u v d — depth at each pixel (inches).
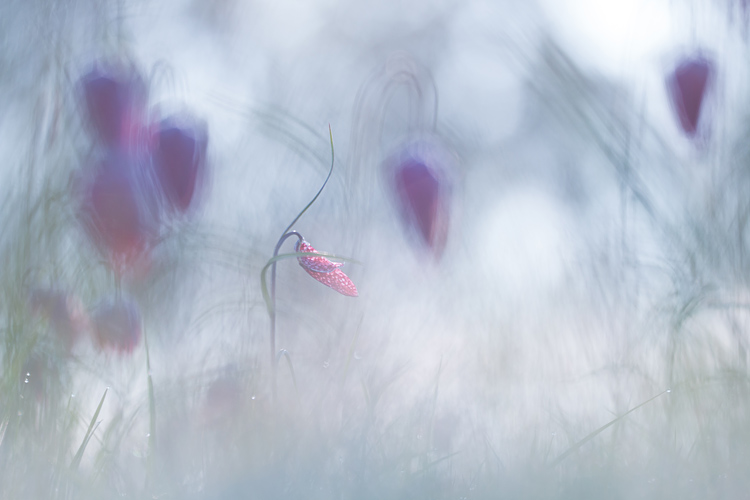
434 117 75.2
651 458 69.7
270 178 82.9
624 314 77.0
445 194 74.6
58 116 74.8
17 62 76.0
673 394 72.1
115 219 72.5
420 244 74.7
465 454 70.4
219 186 82.4
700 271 75.7
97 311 72.6
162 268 76.6
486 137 105.1
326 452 69.4
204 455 69.9
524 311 78.1
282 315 77.9
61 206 73.7
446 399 73.6
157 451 70.0
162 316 76.3
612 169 81.2
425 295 80.3
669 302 75.7
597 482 68.7
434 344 77.4
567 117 81.0
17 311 71.6
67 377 72.0
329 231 82.5
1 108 76.0
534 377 74.7
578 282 78.6
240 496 68.5
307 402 71.9
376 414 71.9
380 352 75.7
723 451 70.8
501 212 86.2
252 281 77.8
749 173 76.0
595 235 81.0
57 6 75.4
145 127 73.0
